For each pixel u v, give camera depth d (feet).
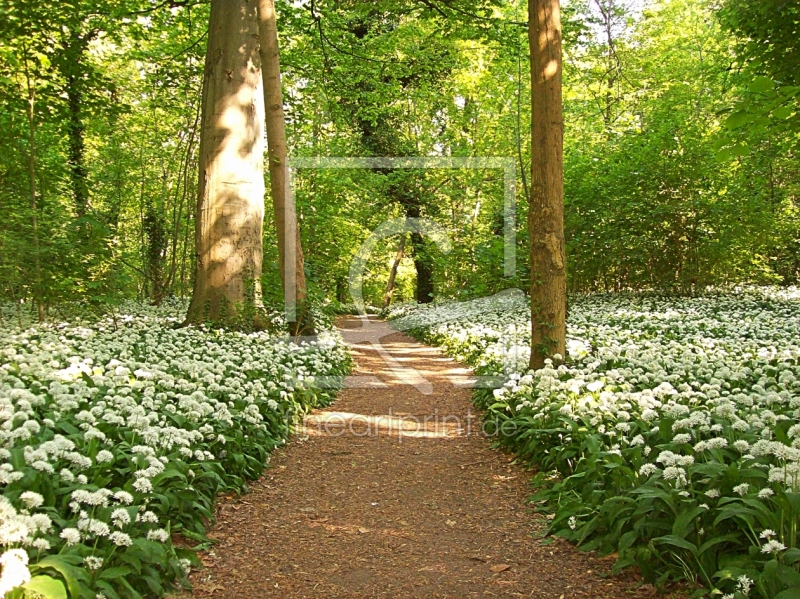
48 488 13.61
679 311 54.03
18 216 40.91
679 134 63.31
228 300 40.73
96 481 14.66
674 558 13.78
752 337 40.40
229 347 33.71
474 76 74.33
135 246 75.31
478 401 33.78
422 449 27.48
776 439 16.38
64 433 17.54
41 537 12.01
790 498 12.20
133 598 12.05
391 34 66.49
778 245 71.56
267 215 64.90
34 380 23.16
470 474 23.81
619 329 44.86
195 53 59.47
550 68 30.35
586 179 65.98
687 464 14.58
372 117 74.64
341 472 24.12
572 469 20.25
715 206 61.21
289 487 22.12
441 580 15.14
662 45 85.87
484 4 51.21
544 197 30.81
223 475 20.12
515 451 25.48
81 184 50.42
